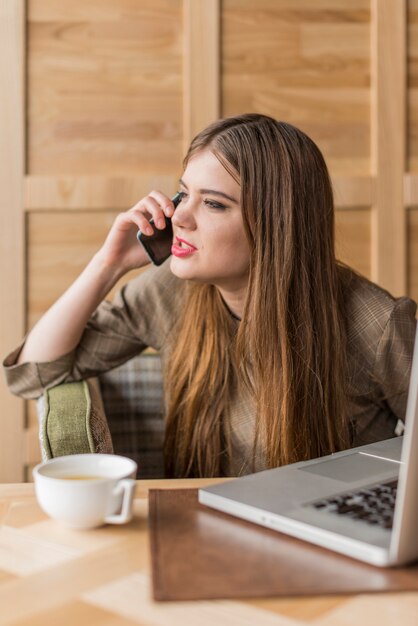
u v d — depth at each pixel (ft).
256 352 4.28
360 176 7.54
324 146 7.53
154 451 5.36
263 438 4.35
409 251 7.66
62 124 7.34
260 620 2.03
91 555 2.46
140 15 7.33
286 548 2.44
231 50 7.41
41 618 2.05
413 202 7.59
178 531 2.57
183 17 7.36
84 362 4.89
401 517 2.26
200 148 4.27
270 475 2.99
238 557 2.37
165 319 4.99
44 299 7.41
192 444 4.58
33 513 2.85
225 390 4.49
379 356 4.45
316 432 4.33
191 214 4.20
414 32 7.53
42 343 4.73
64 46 7.30
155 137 7.41
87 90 7.34
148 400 5.39
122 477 2.71
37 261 7.39
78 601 2.14
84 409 4.10
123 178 7.38
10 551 2.49
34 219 7.37
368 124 7.56
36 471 2.77
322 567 2.31
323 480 2.93
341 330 4.45
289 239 4.25
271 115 7.48
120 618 2.04
